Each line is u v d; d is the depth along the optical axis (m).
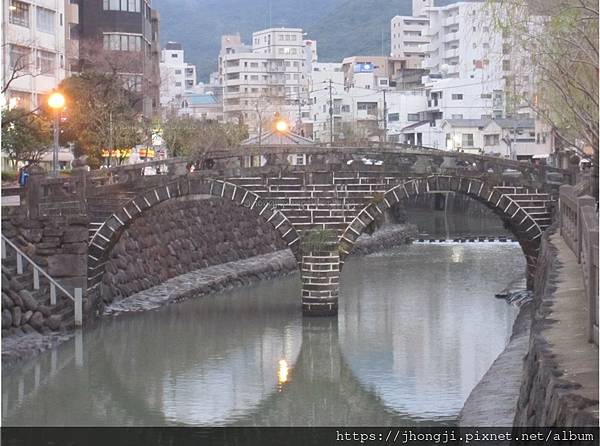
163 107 119.94
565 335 18.19
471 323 40.84
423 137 111.50
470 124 107.31
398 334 39.00
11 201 42.97
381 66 156.00
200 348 37.28
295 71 160.88
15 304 35.66
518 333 33.97
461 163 43.38
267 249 64.50
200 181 41.75
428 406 27.91
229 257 59.25
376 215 42.62
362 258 68.25
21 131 53.88
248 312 45.09
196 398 29.92
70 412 28.17
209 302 48.12
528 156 104.12
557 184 44.03
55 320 36.91
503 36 32.53
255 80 158.50
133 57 75.56
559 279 25.69
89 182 40.31
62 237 39.31
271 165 42.25
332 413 27.81
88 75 61.78
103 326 41.03
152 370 33.53
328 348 36.88
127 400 29.58
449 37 127.88
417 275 58.00
